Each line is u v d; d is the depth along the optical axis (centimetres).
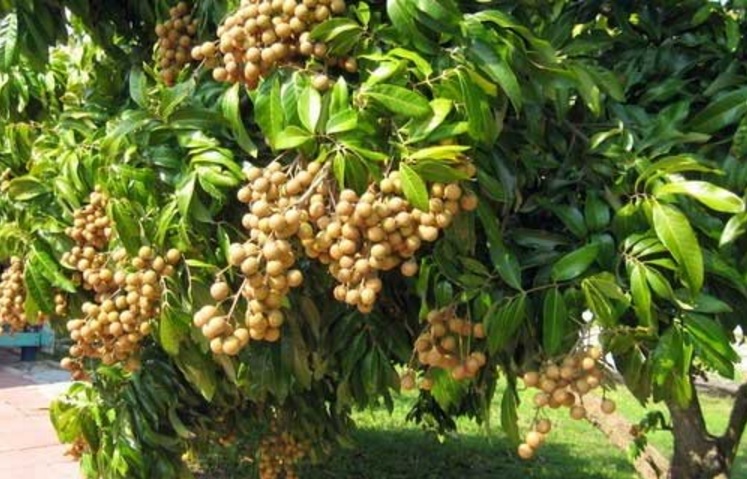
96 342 184
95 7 229
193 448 331
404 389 171
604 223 155
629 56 192
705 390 969
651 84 186
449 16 135
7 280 220
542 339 155
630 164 158
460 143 142
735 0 178
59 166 201
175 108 163
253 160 169
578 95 178
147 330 172
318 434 351
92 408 261
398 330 197
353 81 152
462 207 142
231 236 168
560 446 707
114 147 163
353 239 134
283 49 145
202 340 171
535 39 143
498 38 142
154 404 252
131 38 238
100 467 255
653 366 148
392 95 133
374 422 748
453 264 156
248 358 193
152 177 168
